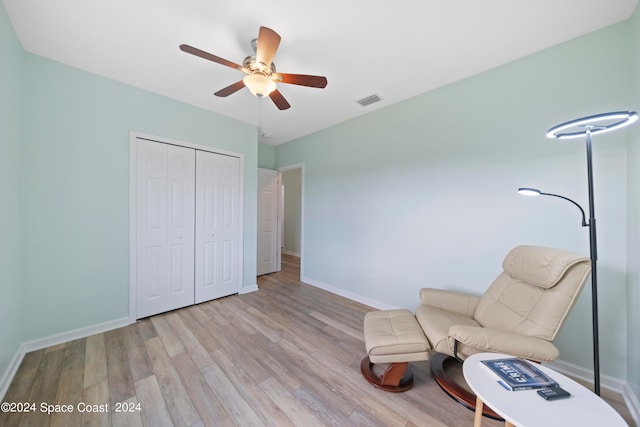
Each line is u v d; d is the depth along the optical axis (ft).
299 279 13.55
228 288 10.61
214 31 5.50
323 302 10.16
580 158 5.57
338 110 9.68
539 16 5.00
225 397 4.90
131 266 7.95
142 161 8.14
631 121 3.59
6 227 5.24
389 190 9.27
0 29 4.80
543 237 6.05
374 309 9.51
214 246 10.10
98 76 7.25
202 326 7.83
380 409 4.68
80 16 5.08
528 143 6.25
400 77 7.29
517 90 6.40
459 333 4.39
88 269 7.19
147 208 8.29
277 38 4.53
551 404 3.02
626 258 5.08
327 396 4.98
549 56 5.95
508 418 2.82
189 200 9.31
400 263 8.94
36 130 6.33
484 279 6.98
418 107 8.38
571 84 5.69
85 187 7.11
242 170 10.93
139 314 8.16
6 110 5.17
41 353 6.23
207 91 8.25
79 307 7.06
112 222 7.59
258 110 9.73
